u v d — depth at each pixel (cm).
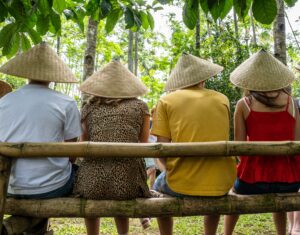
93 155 225
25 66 257
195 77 265
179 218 512
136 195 253
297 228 306
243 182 270
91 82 266
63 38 1254
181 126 256
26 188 241
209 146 230
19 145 225
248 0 226
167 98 267
